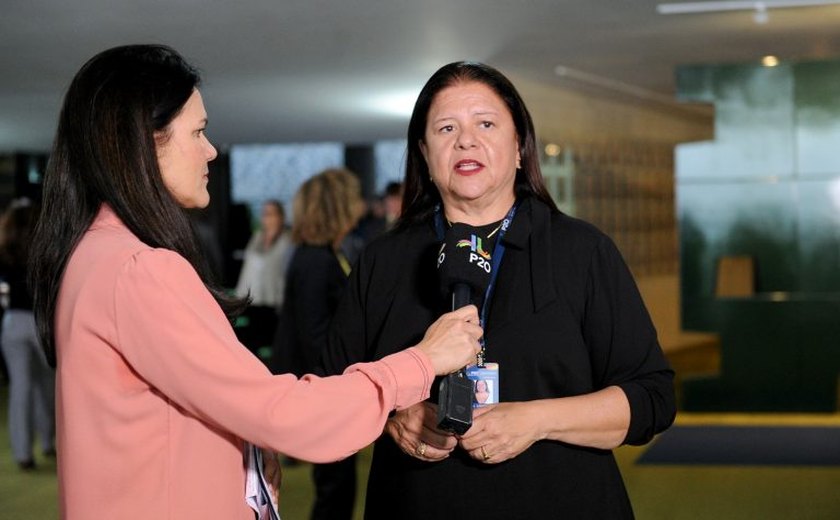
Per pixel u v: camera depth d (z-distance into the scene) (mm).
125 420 1729
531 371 2197
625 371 2246
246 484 1861
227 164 16828
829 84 8367
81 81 1788
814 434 7508
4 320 6590
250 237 17125
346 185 4578
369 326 2385
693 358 11500
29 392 6598
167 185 1833
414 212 2428
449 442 2141
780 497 5672
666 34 7152
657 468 6422
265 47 7266
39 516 5496
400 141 14273
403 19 6410
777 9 6352
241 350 1744
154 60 1821
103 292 1709
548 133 12383
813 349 8438
